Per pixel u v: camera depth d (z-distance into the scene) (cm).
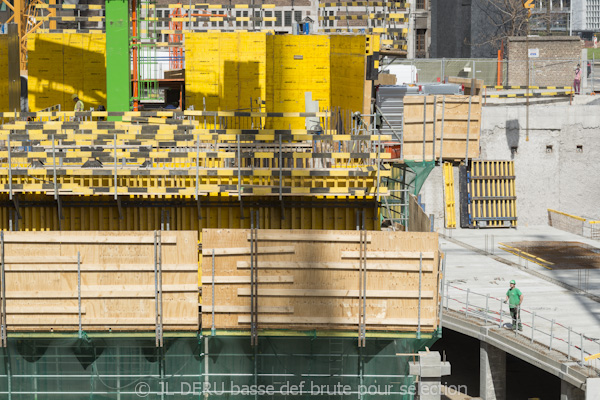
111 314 3006
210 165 3638
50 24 7406
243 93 4888
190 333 3034
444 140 3678
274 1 8238
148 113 3809
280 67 5084
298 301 3020
